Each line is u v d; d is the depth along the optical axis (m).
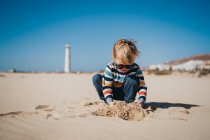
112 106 3.15
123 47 3.46
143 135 2.31
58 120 2.74
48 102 4.34
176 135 2.34
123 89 3.72
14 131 2.29
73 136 2.21
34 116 2.93
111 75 3.60
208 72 23.38
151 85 10.63
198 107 4.00
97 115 3.04
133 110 3.06
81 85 9.85
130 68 3.65
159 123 2.76
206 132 2.46
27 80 13.02
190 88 8.88
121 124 2.66
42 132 2.29
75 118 2.86
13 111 3.33
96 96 5.66
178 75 23.38
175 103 4.48
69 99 4.86
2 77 16.00
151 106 3.76
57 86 9.02
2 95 5.54
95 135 2.26
